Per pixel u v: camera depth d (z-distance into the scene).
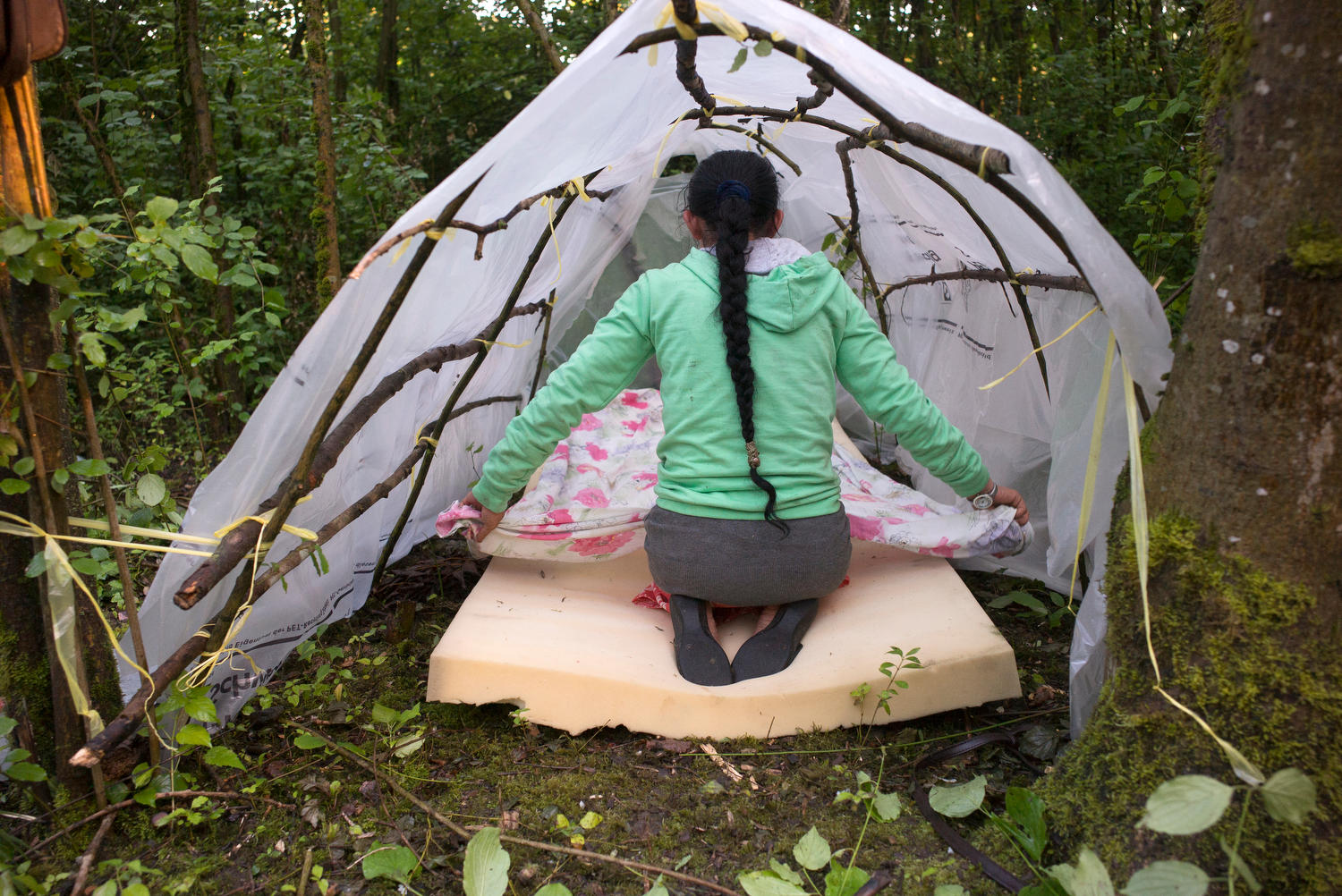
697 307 2.22
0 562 1.79
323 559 2.17
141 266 2.76
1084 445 2.25
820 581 2.30
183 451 4.10
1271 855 1.43
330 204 3.81
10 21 1.52
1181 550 1.57
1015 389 2.83
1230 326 1.51
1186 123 3.49
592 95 1.97
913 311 3.57
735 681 2.20
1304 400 1.44
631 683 2.16
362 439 2.61
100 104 4.52
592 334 2.30
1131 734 1.62
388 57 6.62
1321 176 1.39
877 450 4.11
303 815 1.92
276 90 5.20
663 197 3.87
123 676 2.15
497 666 2.18
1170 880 1.34
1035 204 1.84
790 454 2.23
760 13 1.71
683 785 2.01
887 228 3.32
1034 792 1.81
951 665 2.18
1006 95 5.90
